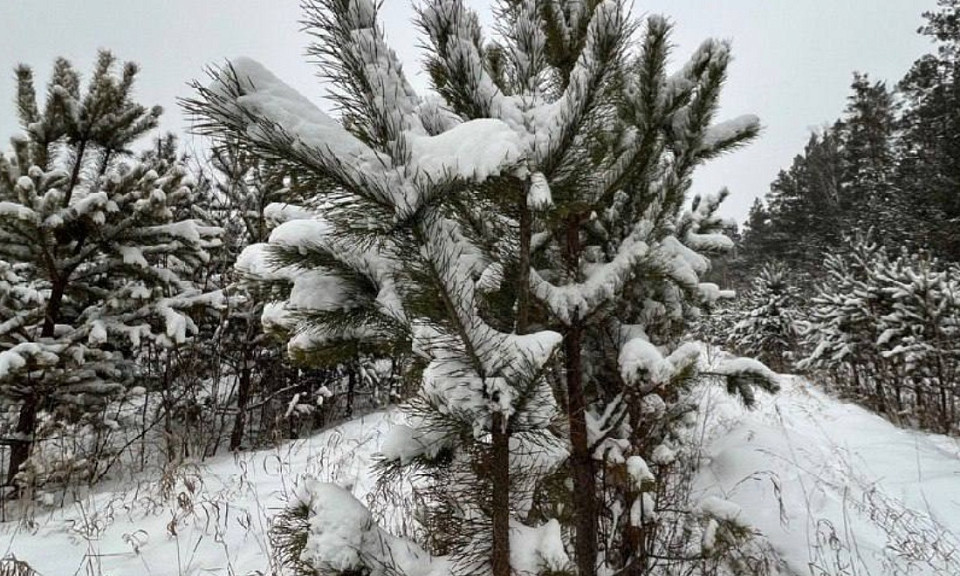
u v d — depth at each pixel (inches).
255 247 74.7
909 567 124.5
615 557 101.1
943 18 572.1
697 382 107.2
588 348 113.4
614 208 101.4
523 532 63.9
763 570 113.6
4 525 161.0
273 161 45.9
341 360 69.0
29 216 196.1
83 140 258.8
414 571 60.8
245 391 289.4
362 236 53.3
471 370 57.2
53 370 200.4
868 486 177.5
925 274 328.8
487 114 68.2
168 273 243.1
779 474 166.9
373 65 51.4
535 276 84.2
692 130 96.7
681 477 141.2
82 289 240.7
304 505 66.6
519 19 84.1
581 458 86.1
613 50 65.6
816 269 832.9
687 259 111.3
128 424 280.4
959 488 175.9
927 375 311.7
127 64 260.7
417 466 66.2
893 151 848.3
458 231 75.6
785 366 568.1
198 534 139.9
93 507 171.6
